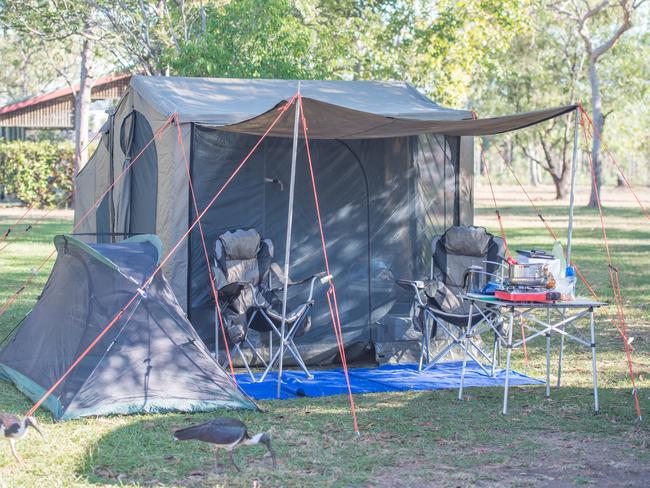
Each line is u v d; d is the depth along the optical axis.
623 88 34.88
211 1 16.89
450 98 18.69
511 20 18.31
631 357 7.14
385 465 4.30
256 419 5.13
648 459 4.43
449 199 7.48
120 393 5.12
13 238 16.70
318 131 6.36
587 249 16.55
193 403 5.22
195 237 6.61
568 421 5.15
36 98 26.20
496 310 6.02
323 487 3.96
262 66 13.95
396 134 6.64
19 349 5.95
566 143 37.62
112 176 8.65
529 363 6.96
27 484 3.90
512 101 35.06
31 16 18.69
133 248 5.68
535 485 4.02
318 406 5.51
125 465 4.22
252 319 6.16
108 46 19.06
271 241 6.81
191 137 6.55
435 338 7.16
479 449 4.59
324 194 7.14
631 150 39.81
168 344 5.36
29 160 24.47
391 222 7.32
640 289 11.19
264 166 6.89
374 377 6.45
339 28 18.02
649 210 30.20
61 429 4.77
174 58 14.18
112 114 8.60
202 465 4.24
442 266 6.99
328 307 7.12
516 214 28.31
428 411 5.38
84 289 5.50
